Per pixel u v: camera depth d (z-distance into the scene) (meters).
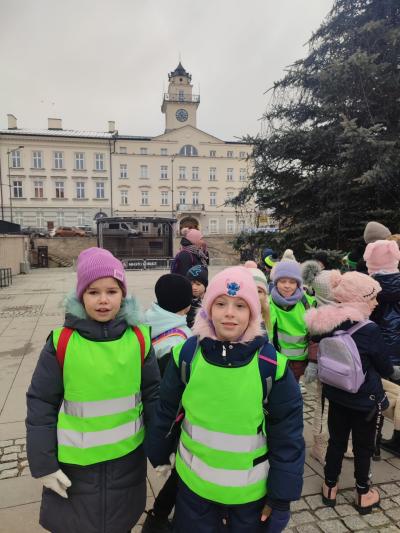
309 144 6.69
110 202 54.50
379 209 6.07
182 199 56.53
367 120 6.34
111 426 1.72
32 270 26.45
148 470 2.95
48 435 1.67
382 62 6.09
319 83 6.47
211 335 1.58
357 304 2.46
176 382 1.70
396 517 2.46
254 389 1.51
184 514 1.61
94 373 1.68
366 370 2.42
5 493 2.66
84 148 53.50
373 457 3.07
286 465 1.53
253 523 1.54
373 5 6.47
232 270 1.63
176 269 4.56
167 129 62.38
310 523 2.40
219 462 1.51
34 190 52.50
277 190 7.61
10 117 56.69
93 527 1.69
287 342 3.09
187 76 62.53
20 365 5.40
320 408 3.06
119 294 1.77
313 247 6.87
